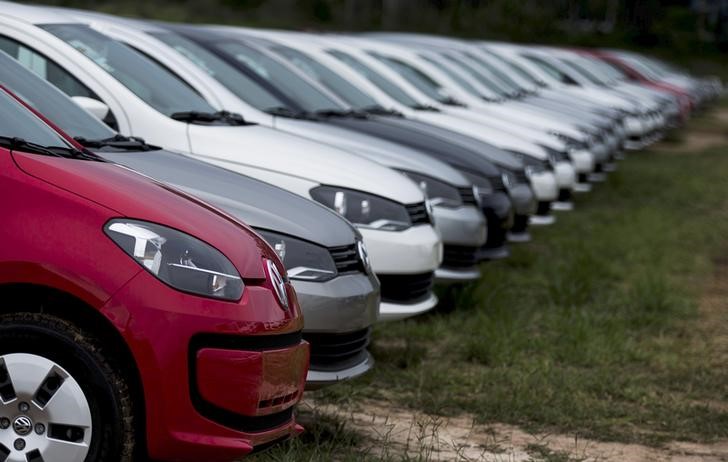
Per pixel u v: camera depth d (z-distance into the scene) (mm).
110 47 15609
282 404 9680
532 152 28312
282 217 12273
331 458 11703
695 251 30453
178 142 14609
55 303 8883
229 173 12938
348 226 13055
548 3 171875
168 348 8797
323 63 24125
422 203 16312
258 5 98562
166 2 81188
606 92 54844
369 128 20734
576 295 22500
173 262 8961
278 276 9859
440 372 16078
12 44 14719
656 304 22188
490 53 45500
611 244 29734
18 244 8750
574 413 14805
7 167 9016
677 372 17625
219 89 17109
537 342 18359
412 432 13242
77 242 8797
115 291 8734
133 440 8906
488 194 21797
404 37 40219
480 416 14281
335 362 12469
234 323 9039
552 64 53406
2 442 8820
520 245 28266
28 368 8773
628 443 13773
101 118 13711
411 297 15969
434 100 28969
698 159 56875
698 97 88375
